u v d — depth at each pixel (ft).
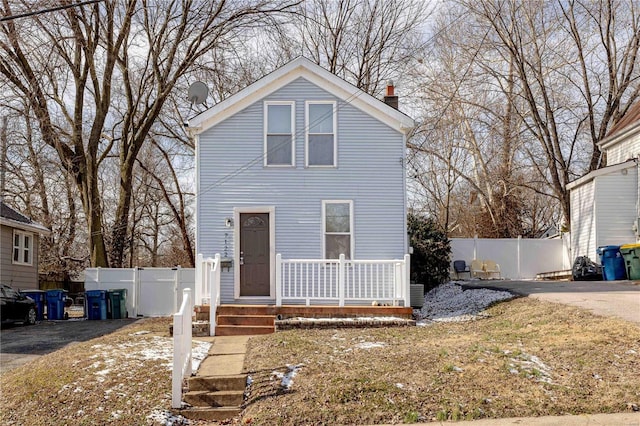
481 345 35.86
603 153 99.60
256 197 55.88
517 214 119.55
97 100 80.12
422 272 72.02
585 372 30.07
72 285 118.42
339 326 46.70
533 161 110.32
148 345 39.22
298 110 56.75
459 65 106.83
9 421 27.32
